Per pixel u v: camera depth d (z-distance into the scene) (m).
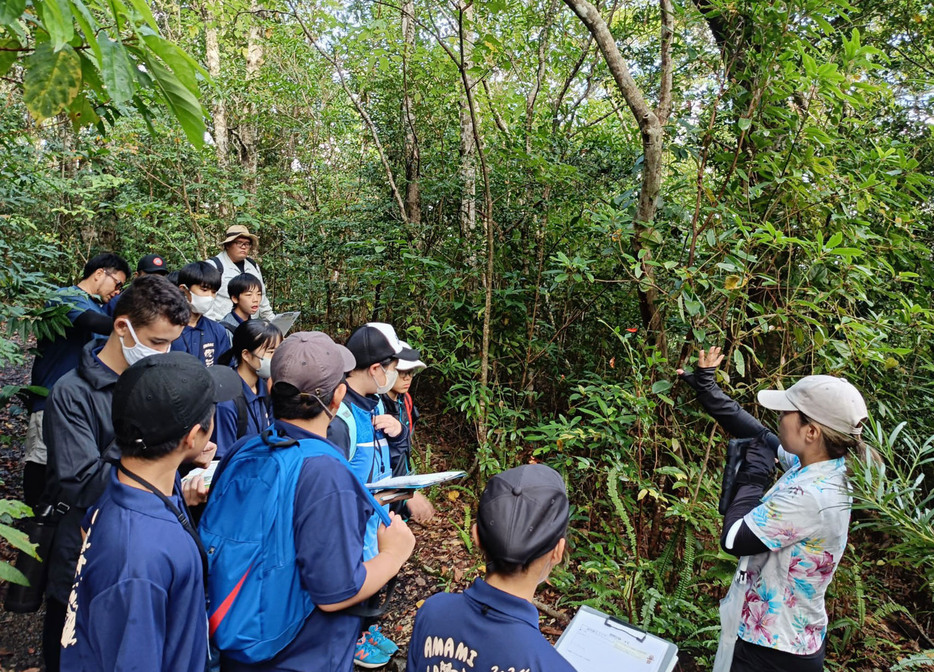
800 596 1.80
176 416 1.32
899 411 3.52
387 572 1.59
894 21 4.86
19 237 4.82
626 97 3.23
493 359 4.80
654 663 1.44
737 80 3.16
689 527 3.05
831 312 3.07
